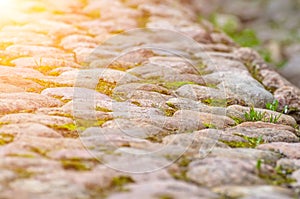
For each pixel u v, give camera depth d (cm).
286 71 1023
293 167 371
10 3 899
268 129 461
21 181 304
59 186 302
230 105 534
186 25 884
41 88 508
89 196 296
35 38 697
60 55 636
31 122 407
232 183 327
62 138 379
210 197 302
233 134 436
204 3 1761
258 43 1265
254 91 584
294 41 1378
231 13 1728
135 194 299
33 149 352
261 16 1723
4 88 489
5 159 329
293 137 451
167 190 305
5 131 383
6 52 618
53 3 936
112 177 323
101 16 891
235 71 657
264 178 343
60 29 763
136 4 1007
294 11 1769
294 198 311
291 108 579
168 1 1078
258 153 387
